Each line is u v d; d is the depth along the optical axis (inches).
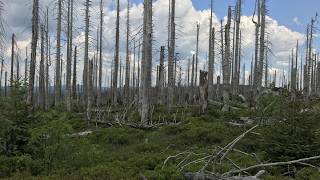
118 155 584.7
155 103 1614.2
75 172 448.1
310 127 494.0
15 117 513.3
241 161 500.4
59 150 484.1
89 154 505.4
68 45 1563.7
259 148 576.7
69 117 1115.9
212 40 1696.6
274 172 473.7
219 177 381.4
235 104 1478.8
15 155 501.4
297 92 549.0
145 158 525.0
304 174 446.6
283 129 500.7
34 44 1010.1
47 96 1726.1
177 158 530.9
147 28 987.3
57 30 1439.5
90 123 1016.9
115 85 1752.0
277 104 550.0
